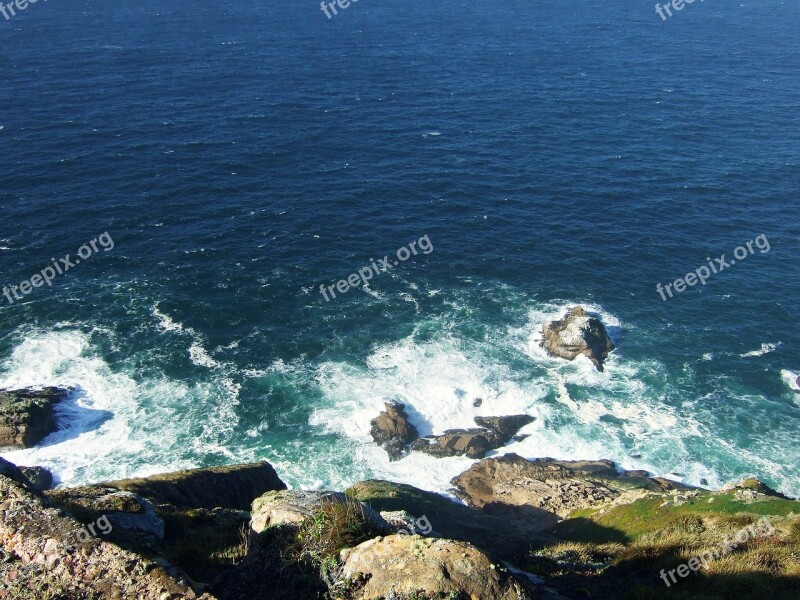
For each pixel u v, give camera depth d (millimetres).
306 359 57125
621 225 79000
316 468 47344
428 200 84188
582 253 73562
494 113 115250
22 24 178500
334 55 155000
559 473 46188
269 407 51906
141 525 20094
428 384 55094
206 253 70750
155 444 47938
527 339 60719
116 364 54969
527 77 137625
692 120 111938
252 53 154750
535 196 85562
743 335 61625
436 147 100312
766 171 92625
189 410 51094
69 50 149500
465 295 66438
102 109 109938
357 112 114688
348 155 96812
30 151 91750
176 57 147625
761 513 28594
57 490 23453
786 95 125062
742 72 141250
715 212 81875
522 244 75062
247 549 18875
